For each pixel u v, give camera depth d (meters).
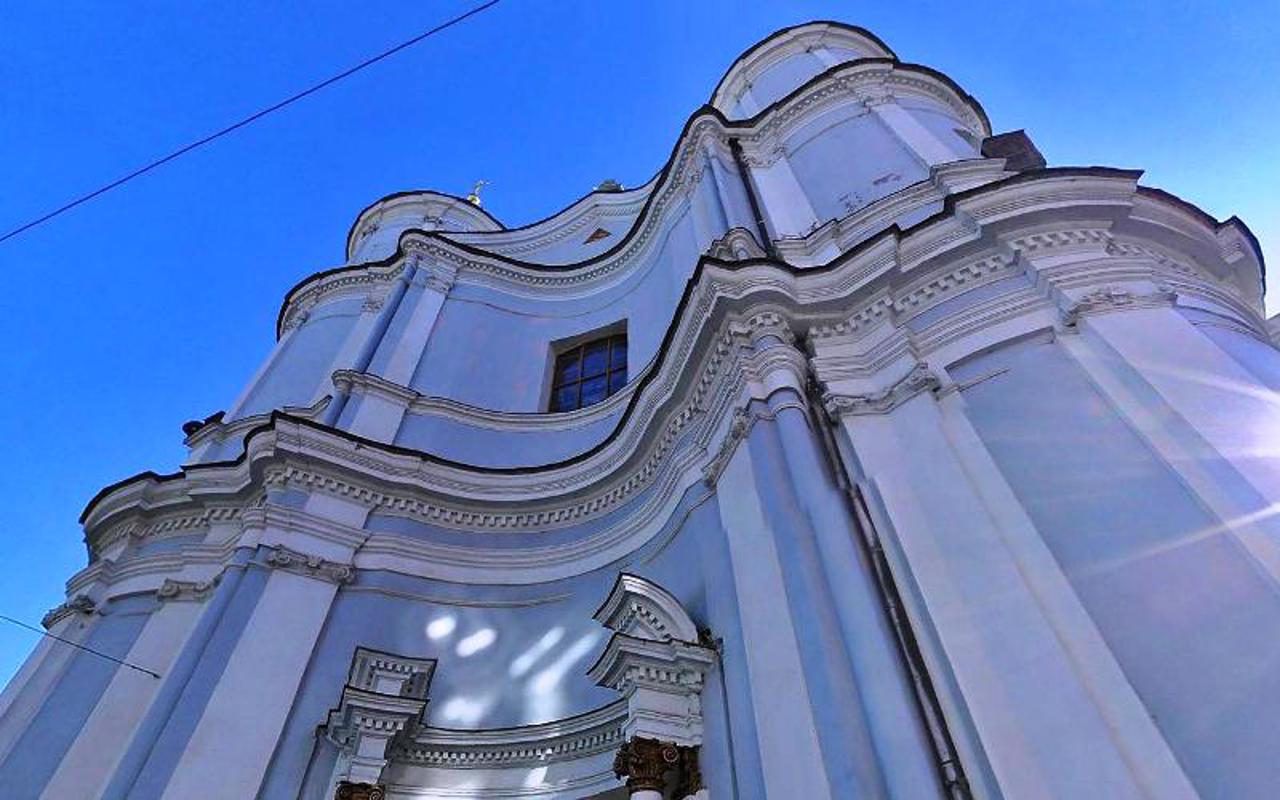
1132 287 6.74
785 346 7.49
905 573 5.47
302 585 8.77
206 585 9.37
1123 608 4.81
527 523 10.27
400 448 10.35
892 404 6.82
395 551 9.61
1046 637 4.74
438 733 7.65
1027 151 10.88
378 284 15.41
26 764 7.97
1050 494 5.62
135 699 8.26
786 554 5.87
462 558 9.89
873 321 7.67
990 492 5.80
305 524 9.38
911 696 4.76
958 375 6.85
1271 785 3.81
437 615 9.20
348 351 13.84
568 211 18.53
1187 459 5.21
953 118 12.90
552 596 9.34
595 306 14.47
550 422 12.00
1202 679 4.32
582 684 8.04
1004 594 5.07
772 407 6.99
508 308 14.88
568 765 7.29
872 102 12.40
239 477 10.47
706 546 7.26
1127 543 5.08
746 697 5.77
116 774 6.97
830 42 16.28
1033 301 7.00
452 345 13.66
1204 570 4.71
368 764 7.19
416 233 15.65
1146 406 5.67
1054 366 6.43
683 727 6.25
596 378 13.16
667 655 6.48
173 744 7.06
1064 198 7.45
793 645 5.41
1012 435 6.15
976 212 7.60
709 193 11.94
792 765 4.88
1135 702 4.36
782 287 7.86
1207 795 3.92
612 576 9.01
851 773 4.43
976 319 7.12
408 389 12.02
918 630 5.16
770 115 13.29
